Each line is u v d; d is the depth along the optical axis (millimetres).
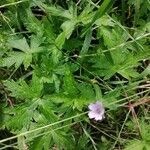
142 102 265
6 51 271
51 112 251
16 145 275
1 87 278
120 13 292
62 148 262
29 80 280
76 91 252
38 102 254
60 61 263
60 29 279
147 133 255
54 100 252
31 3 278
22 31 283
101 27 270
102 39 276
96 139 278
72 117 246
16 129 249
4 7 284
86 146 272
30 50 261
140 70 285
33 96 252
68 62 266
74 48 276
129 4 278
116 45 266
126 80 279
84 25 272
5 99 279
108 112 272
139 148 250
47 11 271
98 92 254
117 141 272
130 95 268
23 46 261
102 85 271
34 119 254
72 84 250
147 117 271
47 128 253
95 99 252
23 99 267
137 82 264
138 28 278
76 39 274
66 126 253
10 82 251
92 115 241
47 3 283
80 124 270
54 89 261
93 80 270
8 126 248
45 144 250
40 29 264
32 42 262
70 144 253
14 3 265
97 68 267
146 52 260
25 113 251
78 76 271
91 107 242
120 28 272
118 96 261
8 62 259
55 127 253
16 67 258
